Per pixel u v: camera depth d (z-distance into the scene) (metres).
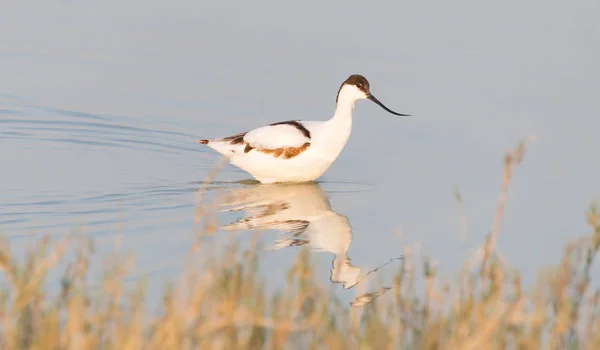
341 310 8.95
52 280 9.96
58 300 8.48
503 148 15.61
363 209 13.31
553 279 9.16
